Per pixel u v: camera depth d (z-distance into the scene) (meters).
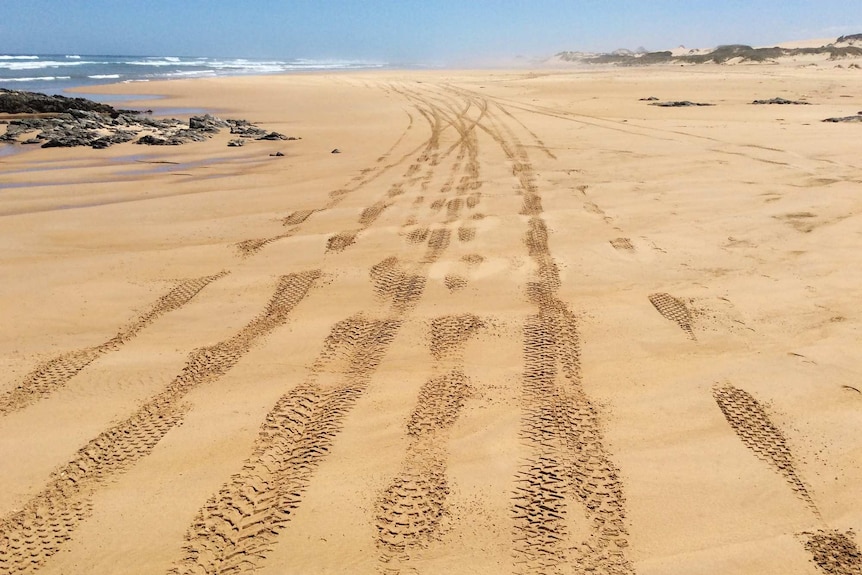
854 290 7.31
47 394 5.52
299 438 4.91
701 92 34.97
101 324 6.87
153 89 43.66
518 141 18.88
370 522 4.08
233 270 8.38
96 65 89.75
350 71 82.81
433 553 3.84
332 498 4.28
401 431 5.00
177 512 4.17
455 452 4.74
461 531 4.00
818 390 5.41
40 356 6.16
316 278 8.07
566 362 6.00
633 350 6.20
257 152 18.17
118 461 4.66
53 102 25.77
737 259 8.41
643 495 4.29
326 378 5.77
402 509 4.18
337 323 6.84
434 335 6.56
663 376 5.72
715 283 7.67
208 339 6.53
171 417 5.18
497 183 13.14
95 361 6.07
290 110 30.28
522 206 11.27
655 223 10.07
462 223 10.28
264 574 3.69
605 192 12.11
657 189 12.21
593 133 20.02
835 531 3.94
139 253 8.95
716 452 4.70
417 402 5.38
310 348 6.32
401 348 6.31
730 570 3.68
